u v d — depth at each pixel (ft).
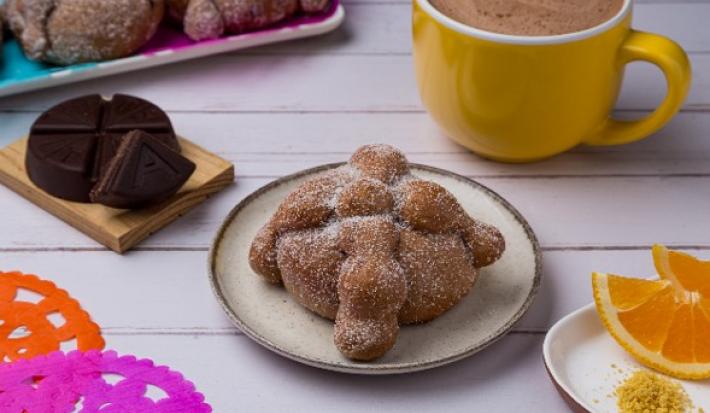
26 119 2.86
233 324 2.43
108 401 2.29
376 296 2.28
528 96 2.57
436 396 2.32
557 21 2.56
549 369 2.27
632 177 2.76
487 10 2.59
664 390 2.26
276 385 2.34
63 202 2.62
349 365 2.27
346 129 2.87
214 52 3.01
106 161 2.61
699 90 2.96
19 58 2.97
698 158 2.80
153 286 2.51
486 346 2.31
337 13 3.12
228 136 2.84
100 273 2.53
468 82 2.60
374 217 2.36
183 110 2.90
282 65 3.05
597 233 2.63
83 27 2.87
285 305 2.42
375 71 3.04
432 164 2.77
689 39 3.11
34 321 2.42
